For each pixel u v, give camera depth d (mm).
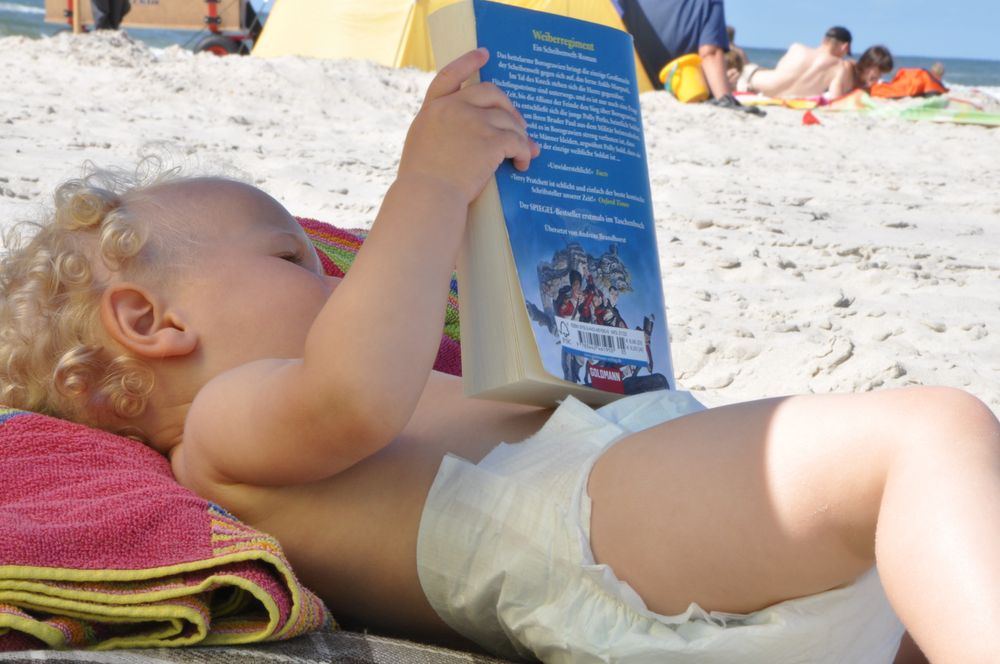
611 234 1549
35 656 1222
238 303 1636
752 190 6500
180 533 1372
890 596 1128
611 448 1434
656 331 1585
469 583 1468
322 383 1334
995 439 1172
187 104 7590
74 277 1626
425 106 1475
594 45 1599
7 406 1658
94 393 1624
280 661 1306
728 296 3867
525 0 9953
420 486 1530
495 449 1543
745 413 1358
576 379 1493
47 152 5215
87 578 1305
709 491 1327
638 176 1602
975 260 4848
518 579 1429
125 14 11711
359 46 10484
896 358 3225
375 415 1339
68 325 1621
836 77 11672
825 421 1277
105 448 1564
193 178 1765
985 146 9398
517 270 1458
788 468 1276
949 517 1096
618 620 1373
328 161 6000
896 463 1188
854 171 7684
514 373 1452
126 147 5637
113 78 8133
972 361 3330
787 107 11523
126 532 1349
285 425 1385
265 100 8062
